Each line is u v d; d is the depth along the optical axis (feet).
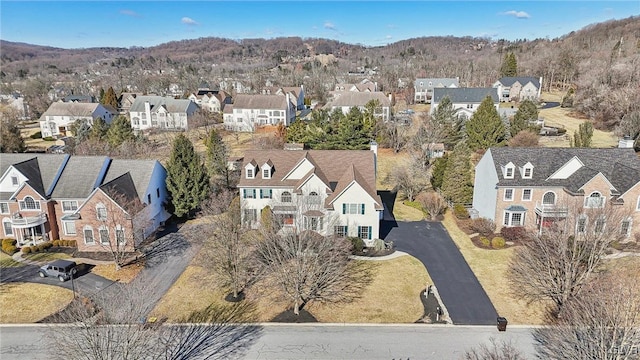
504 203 147.84
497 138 224.53
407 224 161.17
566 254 108.58
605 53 440.86
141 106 366.84
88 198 135.44
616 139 238.89
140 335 80.74
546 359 86.69
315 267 113.29
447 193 174.91
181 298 112.27
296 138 244.22
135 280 120.98
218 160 202.59
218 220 121.19
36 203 144.05
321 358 89.20
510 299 110.42
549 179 146.20
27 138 343.26
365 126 232.94
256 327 100.07
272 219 135.64
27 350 91.20
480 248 140.36
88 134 273.54
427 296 112.57
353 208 140.87
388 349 92.02
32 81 646.74
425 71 619.67
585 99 321.32
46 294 114.21
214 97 415.64
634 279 103.81
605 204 134.82
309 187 144.15
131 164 158.10
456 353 90.33
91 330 79.92
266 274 121.70
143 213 147.64
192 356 89.61
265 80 617.62
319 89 492.13
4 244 140.97
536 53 589.73
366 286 117.80
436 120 240.12
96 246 140.26
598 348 72.64
